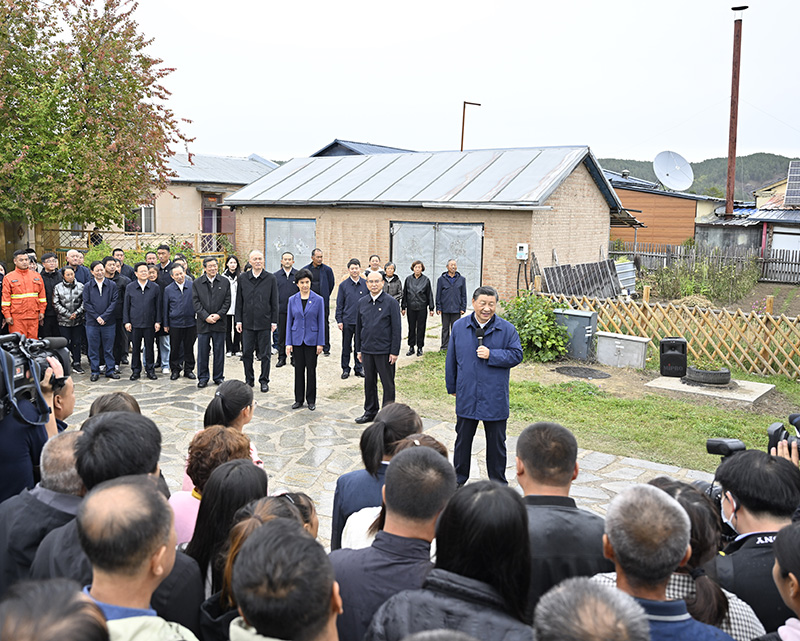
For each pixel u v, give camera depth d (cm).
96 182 1767
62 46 1783
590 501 621
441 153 2123
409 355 1273
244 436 345
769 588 250
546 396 983
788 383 1075
